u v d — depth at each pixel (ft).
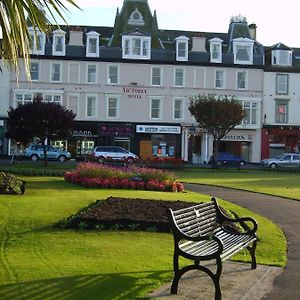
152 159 139.33
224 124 143.33
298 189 80.48
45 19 23.97
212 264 29.14
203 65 182.19
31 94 174.60
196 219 27.71
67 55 176.35
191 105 151.94
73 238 33.65
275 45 189.26
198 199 58.39
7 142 172.35
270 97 185.57
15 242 31.96
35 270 25.20
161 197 58.65
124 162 139.03
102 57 177.88
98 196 55.62
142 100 180.04
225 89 183.62
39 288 22.31
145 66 179.93
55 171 97.14
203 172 129.39
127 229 36.96
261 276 27.14
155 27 185.26
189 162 181.68
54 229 36.50
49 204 46.65
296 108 187.21
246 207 56.39
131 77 179.52
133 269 26.45
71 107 177.58
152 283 24.07
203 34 187.93
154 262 28.14
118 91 178.91
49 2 23.62
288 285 25.71
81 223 37.09
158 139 180.96
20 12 23.49
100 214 39.22
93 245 31.65
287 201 63.31
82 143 178.09
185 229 25.53
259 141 185.37
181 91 181.47
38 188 64.28
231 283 25.49
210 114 142.41
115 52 178.91
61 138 130.41
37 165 131.34
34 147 166.30
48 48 175.63
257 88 185.06
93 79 178.70
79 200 50.31
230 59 184.14
